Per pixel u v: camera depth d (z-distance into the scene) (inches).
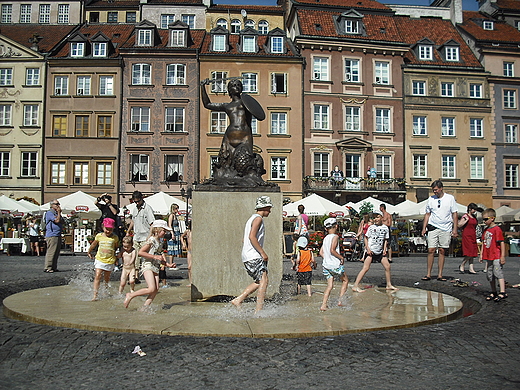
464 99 1592.0
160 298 306.2
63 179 1446.9
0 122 1459.2
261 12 1802.4
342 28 1569.9
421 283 391.9
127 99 1455.5
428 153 1560.0
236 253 295.4
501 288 292.2
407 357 168.9
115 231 467.2
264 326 205.8
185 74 1467.8
